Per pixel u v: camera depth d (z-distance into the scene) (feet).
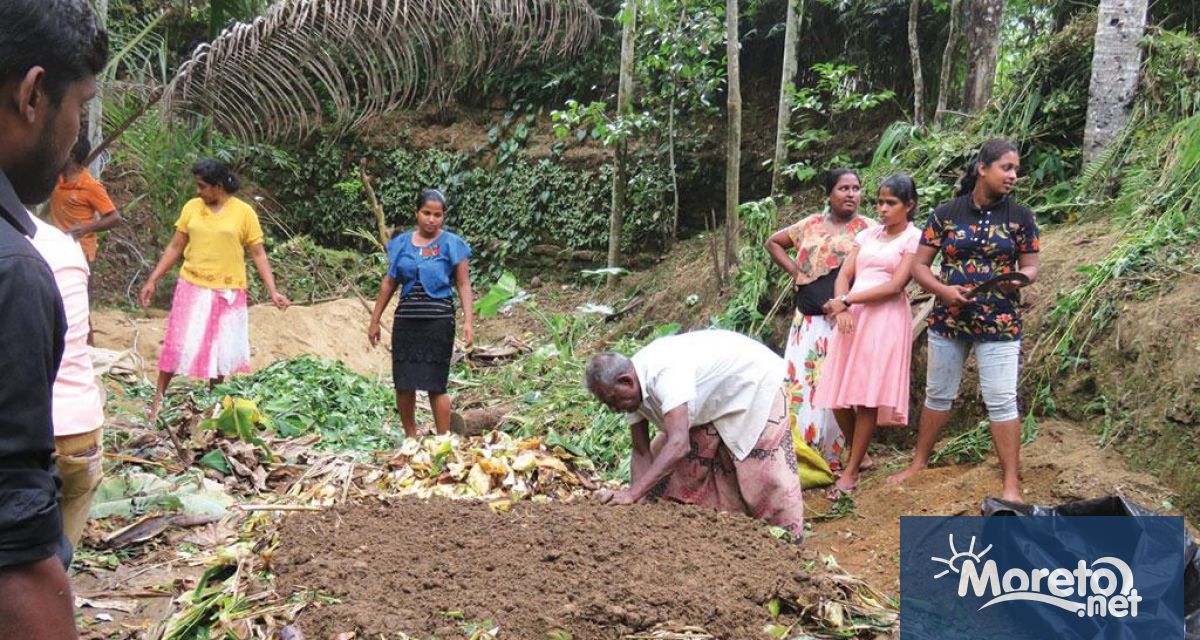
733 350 13.91
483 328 35.73
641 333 30.37
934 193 23.04
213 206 22.27
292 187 45.16
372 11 21.53
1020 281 14.58
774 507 13.98
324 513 13.33
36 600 4.59
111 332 28.04
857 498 16.78
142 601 12.53
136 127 33.91
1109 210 20.53
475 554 11.82
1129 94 21.54
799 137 31.76
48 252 8.01
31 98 4.71
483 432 21.40
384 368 31.19
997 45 26.73
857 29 32.17
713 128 35.68
